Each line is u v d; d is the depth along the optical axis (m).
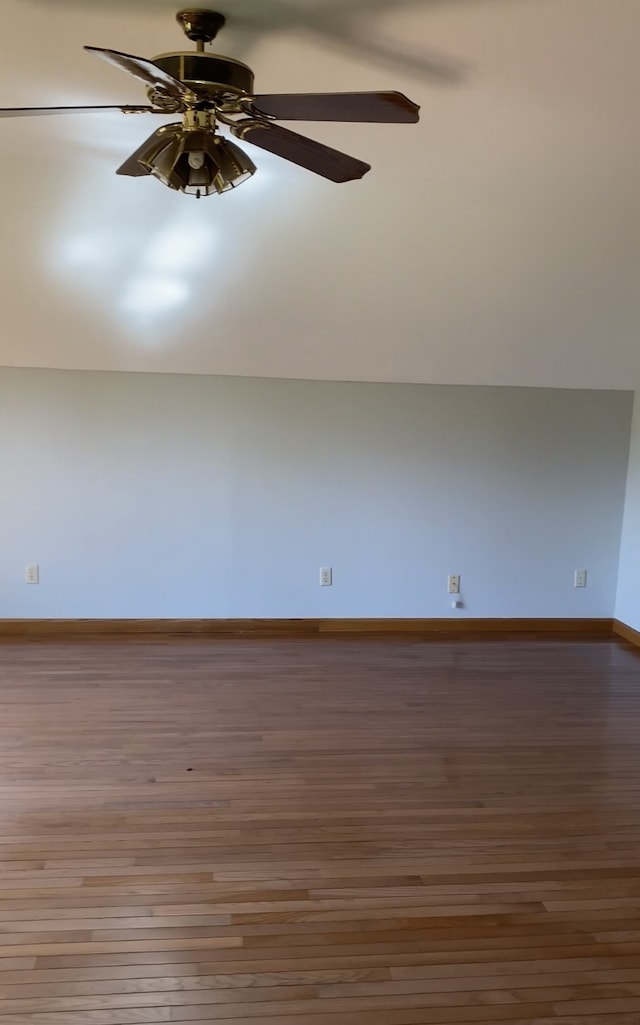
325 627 4.77
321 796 2.76
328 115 1.76
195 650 4.34
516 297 3.83
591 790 2.86
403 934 2.06
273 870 2.32
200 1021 1.76
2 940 1.99
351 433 4.62
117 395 4.41
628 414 4.81
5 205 3.19
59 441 4.40
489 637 4.77
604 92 2.32
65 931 2.03
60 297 3.77
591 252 3.49
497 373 4.54
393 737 3.27
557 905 2.20
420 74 2.24
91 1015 1.76
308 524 4.66
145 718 3.39
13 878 2.24
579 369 4.52
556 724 3.46
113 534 4.52
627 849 2.49
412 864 2.37
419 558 4.79
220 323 4.00
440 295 3.80
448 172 2.96
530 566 4.88
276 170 2.94
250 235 3.36
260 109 1.75
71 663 4.07
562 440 4.78
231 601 4.68
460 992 1.87
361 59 2.17
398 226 3.31
